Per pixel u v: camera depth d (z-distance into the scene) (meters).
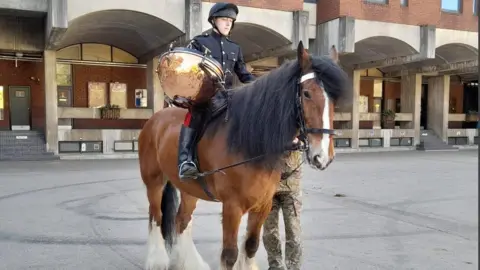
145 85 23.94
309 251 5.70
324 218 7.62
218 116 3.78
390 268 5.09
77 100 22.73
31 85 21.91
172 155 4.27
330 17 20.56
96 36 20.97
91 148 19.78
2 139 19.28
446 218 7.68
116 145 20.17
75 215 7.71
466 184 11.90
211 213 7.85
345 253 5.63
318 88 3.09
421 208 8.54
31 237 6.28
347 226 7.06
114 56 23.27
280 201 4.31
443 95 28.64
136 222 7.23
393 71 28.88
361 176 13.43
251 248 3.96
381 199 9.53
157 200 5.02
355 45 22.28
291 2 19.12
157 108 21.70
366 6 20.62
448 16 22.78
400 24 21.36
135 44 21.50
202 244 5.98
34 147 19.27
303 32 19.02
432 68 26.02
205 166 3.84
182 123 4.30
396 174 14.04
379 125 29.22
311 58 3.23
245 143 3.50
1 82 21.44
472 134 29.69
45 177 12.84
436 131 29.08
